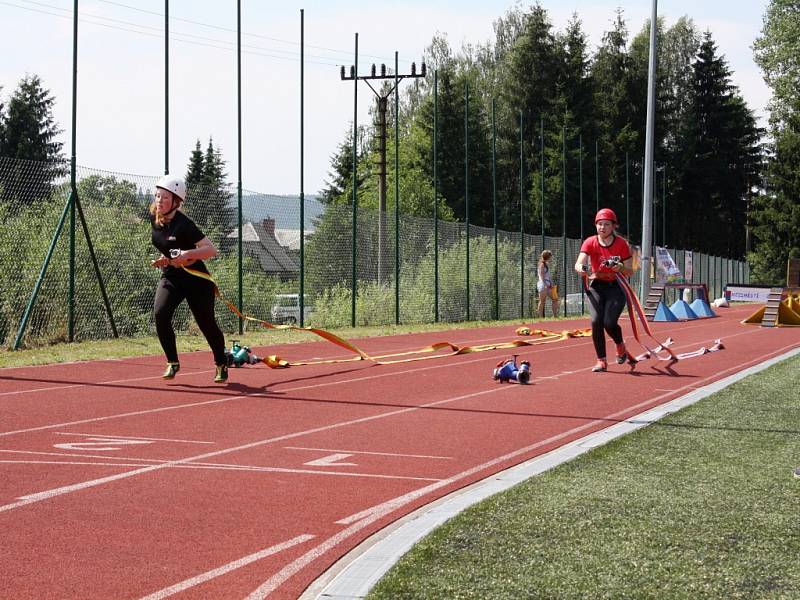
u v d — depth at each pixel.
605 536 5.23
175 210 11.95
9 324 16.97
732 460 7.46
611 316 14.71
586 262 14.80
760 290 51.16
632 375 14.38
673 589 4.35
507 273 34.84
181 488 6.66
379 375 14.09
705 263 59.97
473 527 5.42
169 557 5.05
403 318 28.23
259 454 7.93
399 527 5.69
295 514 5.98
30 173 17.28
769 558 4.82
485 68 89.00
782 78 65.38
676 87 92.75
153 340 18.23
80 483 6.77
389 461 7.72
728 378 13.36
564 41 77.06
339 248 25.72
